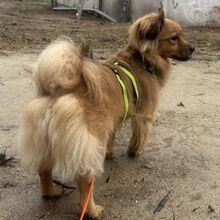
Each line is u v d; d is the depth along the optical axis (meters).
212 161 0.88
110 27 2.28
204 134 1.01
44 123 0.63
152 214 0.71
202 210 0.72
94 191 0.77
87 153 0.63
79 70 0.64
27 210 0.71
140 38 0.82
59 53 0.62
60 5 2.98
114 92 0.73
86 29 2.18
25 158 0.66
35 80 0.65
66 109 0.62
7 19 2.41
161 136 0.99
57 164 0.64
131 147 0.88
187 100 1.23
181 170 0.85
